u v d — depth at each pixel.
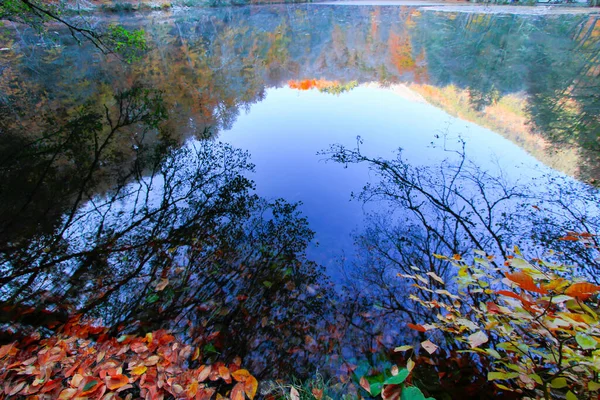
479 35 11.85
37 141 4.86
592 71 7.31
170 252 2.72
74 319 2.10
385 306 2.17
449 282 2.25
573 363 0.98
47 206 3.34
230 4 21.53
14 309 2.15
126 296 2.30
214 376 1.73
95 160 4.34
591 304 1.19
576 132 4.49
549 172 3.52
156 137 5.18
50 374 1.67
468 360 1.71
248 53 14.10
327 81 10.42
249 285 2.39
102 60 10.10
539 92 6.46
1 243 2.80
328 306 2.21
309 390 1.68
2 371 1.68
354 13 18.50
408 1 20.86
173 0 19.05
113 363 1.75
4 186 3.66
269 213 3.22
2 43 10.87
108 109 6.36
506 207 2.96
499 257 2.40
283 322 2.10
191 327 2.05
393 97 7.25
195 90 8.50
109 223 3.09
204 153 4.60
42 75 8.43
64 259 2.64
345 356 1.87
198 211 3.27
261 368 1.81
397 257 2.59
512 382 1.54
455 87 7.73
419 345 1.87
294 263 2.60
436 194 3.28
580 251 2.29
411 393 1.21
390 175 3.70
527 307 0.88
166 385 1.65
